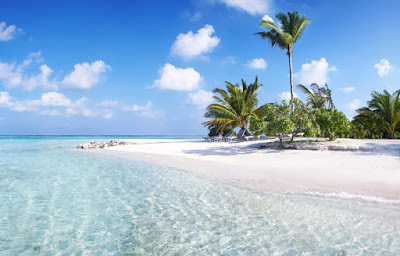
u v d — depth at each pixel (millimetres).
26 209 6660
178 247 4574
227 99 33000
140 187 8711
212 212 6184
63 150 24031
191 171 11133
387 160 11656
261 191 7781
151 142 32031
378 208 6012
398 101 28109
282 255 4176
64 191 8352
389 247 4312
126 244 4738
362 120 30578
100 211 6453
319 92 32375
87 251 4516
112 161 15297
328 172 9828
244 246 4516
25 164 14422
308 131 16797
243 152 16531
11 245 4766
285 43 26719
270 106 17922
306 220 5504
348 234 4809
